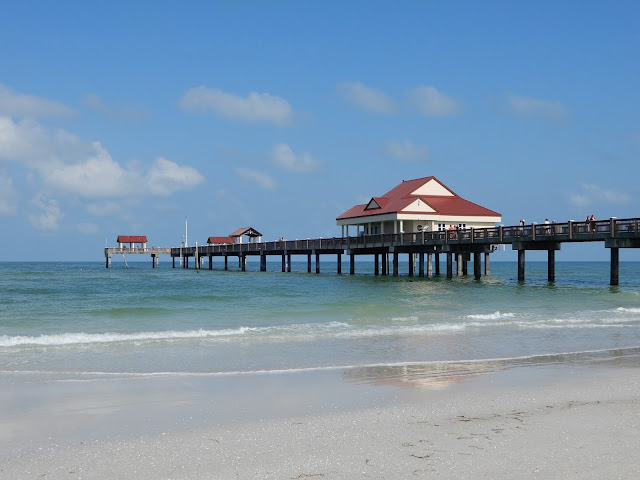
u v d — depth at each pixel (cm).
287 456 752
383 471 693
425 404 1025
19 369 1378
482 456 737
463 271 6109
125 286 4991
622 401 1033
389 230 6012
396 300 3222
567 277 7488
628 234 3409
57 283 5600
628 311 2697
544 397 1069
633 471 679
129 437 841
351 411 980
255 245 7812
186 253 10519
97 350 1653
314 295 3609
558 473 676
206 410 993
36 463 737
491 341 1823
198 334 1959
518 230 4125
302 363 1458
